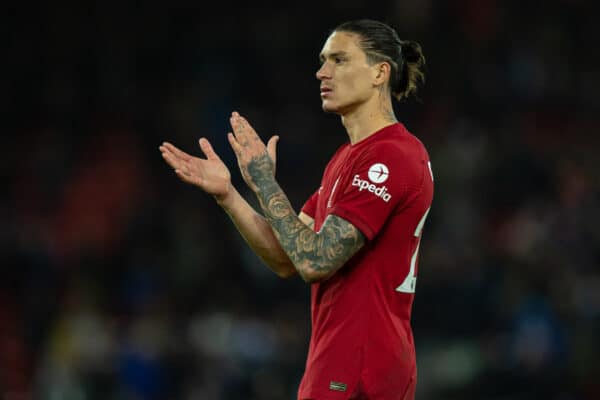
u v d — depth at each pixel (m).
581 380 44.22
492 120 65.00
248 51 68.00
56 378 44.28
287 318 47.06
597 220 55.50
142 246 53.94
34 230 55.03
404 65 16.69
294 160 60.31
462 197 55.88
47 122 64.38
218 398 43.22
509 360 44.19
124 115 64.69
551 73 69.81
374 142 15.88
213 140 61.75
